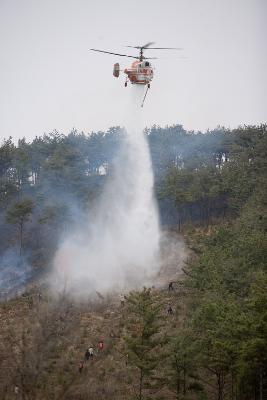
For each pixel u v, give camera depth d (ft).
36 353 160.86
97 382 224.74
